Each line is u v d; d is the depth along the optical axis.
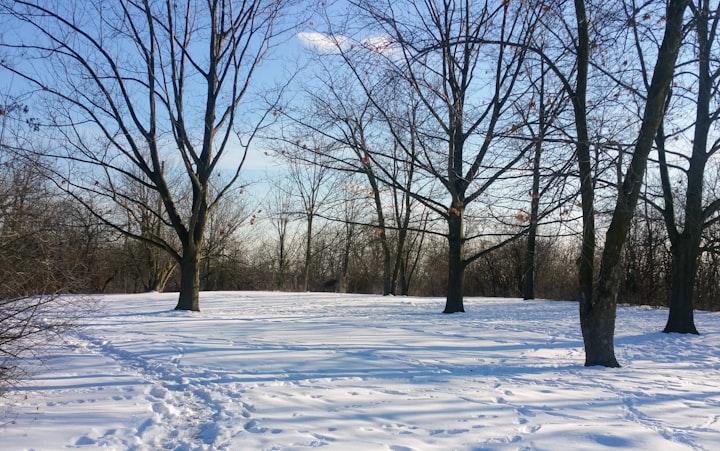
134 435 5.22
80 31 15.12
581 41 9.48
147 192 34.09
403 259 41.72
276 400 6.51
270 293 27.83
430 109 14.78
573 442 5.16
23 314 7.29
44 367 8.14
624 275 26.70
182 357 9.09
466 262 19.19
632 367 9.55
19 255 6.45
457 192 17.45
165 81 16.52
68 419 5.63
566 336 13.18
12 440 4.96
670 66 9.08
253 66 17.48
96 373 7.84
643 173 9.39
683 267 14.91
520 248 35.97
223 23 17.62
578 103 9.59
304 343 10.73
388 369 8.45
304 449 4.84
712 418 6.12
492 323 15.58
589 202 9.59
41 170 11.47
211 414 5.98
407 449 4.88
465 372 8.45
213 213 38.94
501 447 4.99
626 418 6.04
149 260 36.72
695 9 11.27
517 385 7.60
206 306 19.98
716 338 13.78
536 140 9.15
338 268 48.41
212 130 17.89
